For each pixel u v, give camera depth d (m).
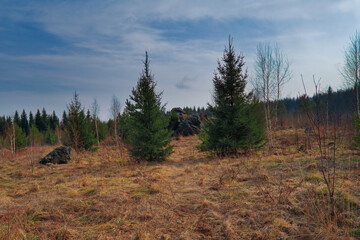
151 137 12.80
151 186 6.29
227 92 13.45
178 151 17.28
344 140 9.73
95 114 27.77
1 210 4.84
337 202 4.19
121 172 9.38
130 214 4.45
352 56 11.12
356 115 8.19
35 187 6.87
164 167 9.99
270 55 18.81
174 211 4.62
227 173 7.29
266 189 5.36
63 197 5.69
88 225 4.07
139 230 3.65
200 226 3.92
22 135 26.44
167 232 3.76
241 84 13.30
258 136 13.22
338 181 5.62
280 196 4.71
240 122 12.77
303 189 5.21
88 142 19.06
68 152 14.00
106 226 4.00
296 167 7.72
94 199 5.42
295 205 4.38
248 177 6.94
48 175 9.68
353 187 5.04
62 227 3.85
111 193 5.89
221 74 13.61
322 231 3.32
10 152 21.05
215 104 13.66
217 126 13.16
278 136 19.95
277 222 3.77
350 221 3.54
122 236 3.60
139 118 13.20
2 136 26.36
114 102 23.98
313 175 6.25
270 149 13.36
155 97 13.76
